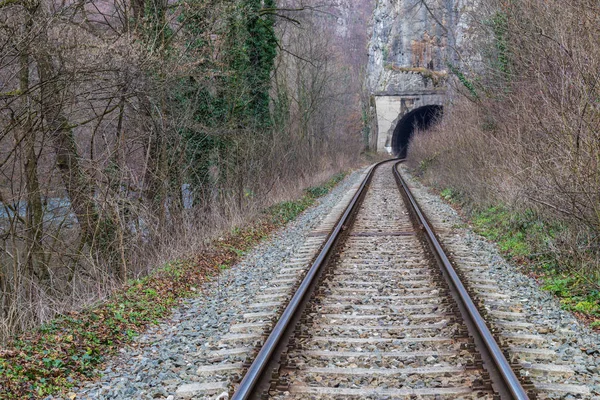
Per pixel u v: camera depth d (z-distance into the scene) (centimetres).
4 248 1046
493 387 486
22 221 1100
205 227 1523
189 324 783
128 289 969
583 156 923
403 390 500
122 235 1148
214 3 1500
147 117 1338
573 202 923
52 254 1280
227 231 1529
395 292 846
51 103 1059
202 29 1537
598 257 935
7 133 1023
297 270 1038
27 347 680
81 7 1156
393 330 673
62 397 566
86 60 1020
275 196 2250
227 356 622
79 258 1215
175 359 635
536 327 680
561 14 1109
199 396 519
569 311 777
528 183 1166
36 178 1142
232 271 1152
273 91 2806
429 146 3688
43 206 1209
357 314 744
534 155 1106
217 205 1684
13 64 1009
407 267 1009
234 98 1822
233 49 1788
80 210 1218
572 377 527
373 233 1397
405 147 8469
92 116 1289
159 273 1081
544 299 828
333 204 2216
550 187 1000
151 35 1291
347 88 5416
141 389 555
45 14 974
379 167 5141
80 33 1059
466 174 2072
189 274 1096
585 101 895
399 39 7169
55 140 1188
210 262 1219
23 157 1073
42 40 967
